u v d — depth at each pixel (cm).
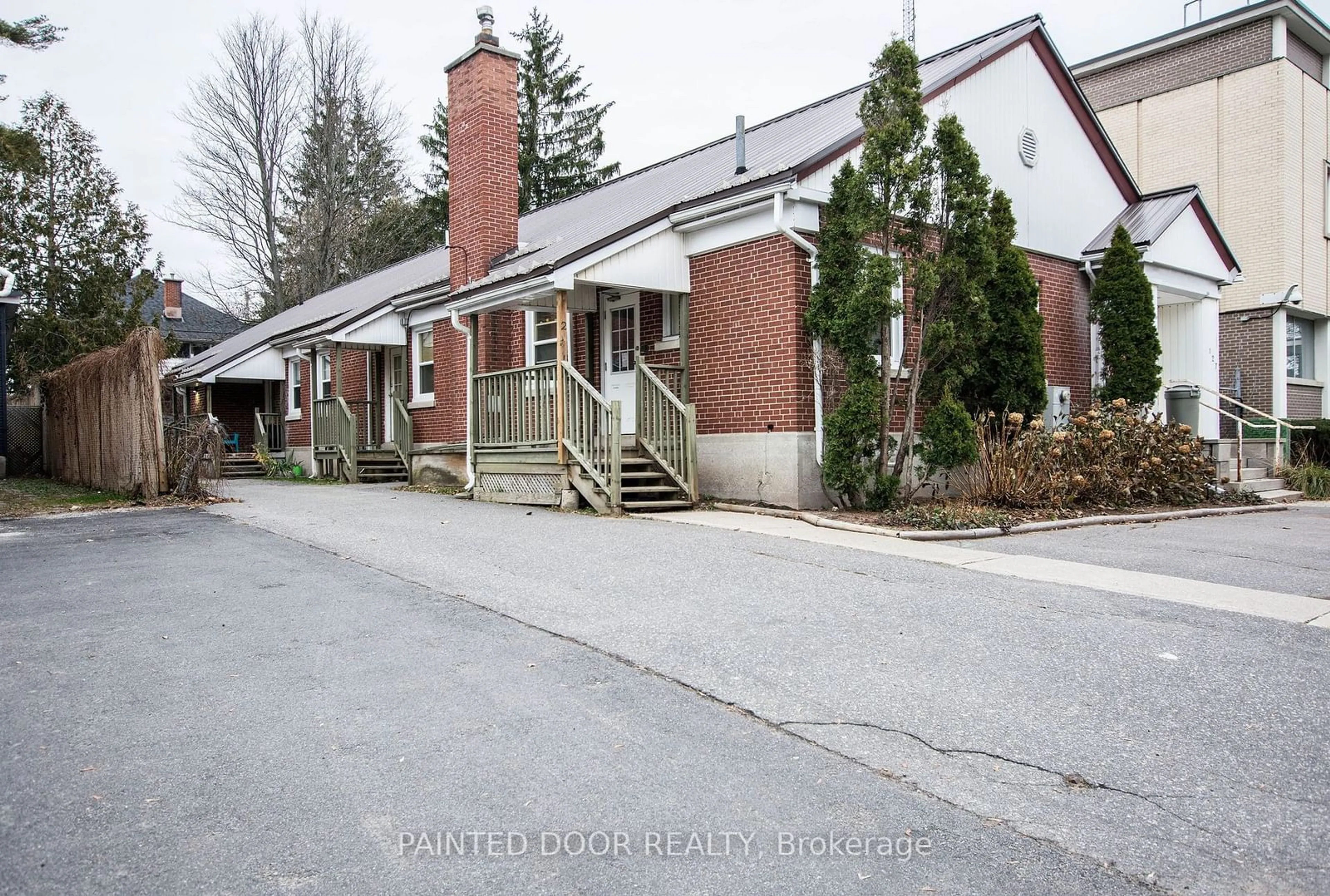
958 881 258
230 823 293
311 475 1944
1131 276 1256
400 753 348
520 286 1101
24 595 620
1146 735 360
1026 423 1124
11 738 364
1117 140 2028
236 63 3441
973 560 714
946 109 1150
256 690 419
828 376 1020
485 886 256
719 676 433
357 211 3722
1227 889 252
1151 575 655
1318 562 714
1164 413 1406
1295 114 1798
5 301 1728
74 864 268
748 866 267
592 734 365
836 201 957
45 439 1816
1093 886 255
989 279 993
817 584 621
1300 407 1855
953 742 355
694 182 1268
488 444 1220
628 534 848
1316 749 345
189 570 701
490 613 553
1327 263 1905
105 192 2478
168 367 2484
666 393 1054
